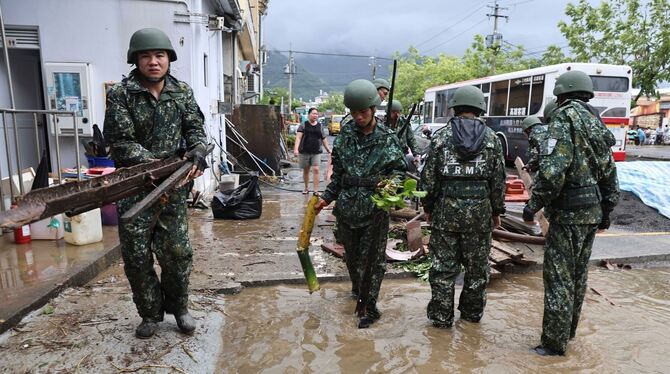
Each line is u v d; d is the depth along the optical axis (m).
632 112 43.84
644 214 8.07
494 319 3.92
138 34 2.90
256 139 12.29
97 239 4.83
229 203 7.04
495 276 4.84
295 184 11.39
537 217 5.86
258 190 7.27
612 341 3.57
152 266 3.10
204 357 3.04
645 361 3.27
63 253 4.47
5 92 6.77
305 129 9.20
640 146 32.03
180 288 3.18
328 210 7.89
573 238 3.25
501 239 5.85
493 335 3.62
